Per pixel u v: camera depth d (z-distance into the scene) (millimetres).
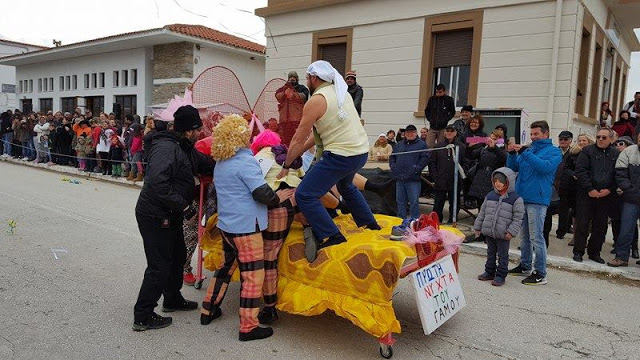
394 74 11711
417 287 3553
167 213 3795
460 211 9141
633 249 6449
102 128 13617
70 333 3783
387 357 3475
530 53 9781
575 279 5531
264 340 3771
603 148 5852
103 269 5391
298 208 3959
